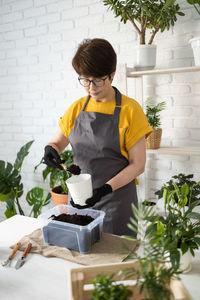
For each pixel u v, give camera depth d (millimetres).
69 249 1011
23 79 2836
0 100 3045
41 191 2391
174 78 2098
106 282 631
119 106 1396
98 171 1436
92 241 1025
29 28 2682
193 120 2086
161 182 2277
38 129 2863
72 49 2498
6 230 1198
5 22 2809
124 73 1940
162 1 1979
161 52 2113
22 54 2781
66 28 2486
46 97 2740
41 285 832
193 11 1938
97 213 1112
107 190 1138
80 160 1478
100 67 1154
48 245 1039
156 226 894
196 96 2043
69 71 2559
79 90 2545
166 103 2164
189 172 2154
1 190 2381
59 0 2467
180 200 936
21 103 2908
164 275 627
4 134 3105
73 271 686
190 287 810
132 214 1462
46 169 2547
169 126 2188
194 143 2113
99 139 1399
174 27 2025
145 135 1427
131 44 2219
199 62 1758
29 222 1279
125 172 1278
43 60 2674
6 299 775
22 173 3053
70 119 1518
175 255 777
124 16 1912
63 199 2312
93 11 2328
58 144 1561
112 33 2281
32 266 927
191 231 867
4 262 948
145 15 1876
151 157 2285
